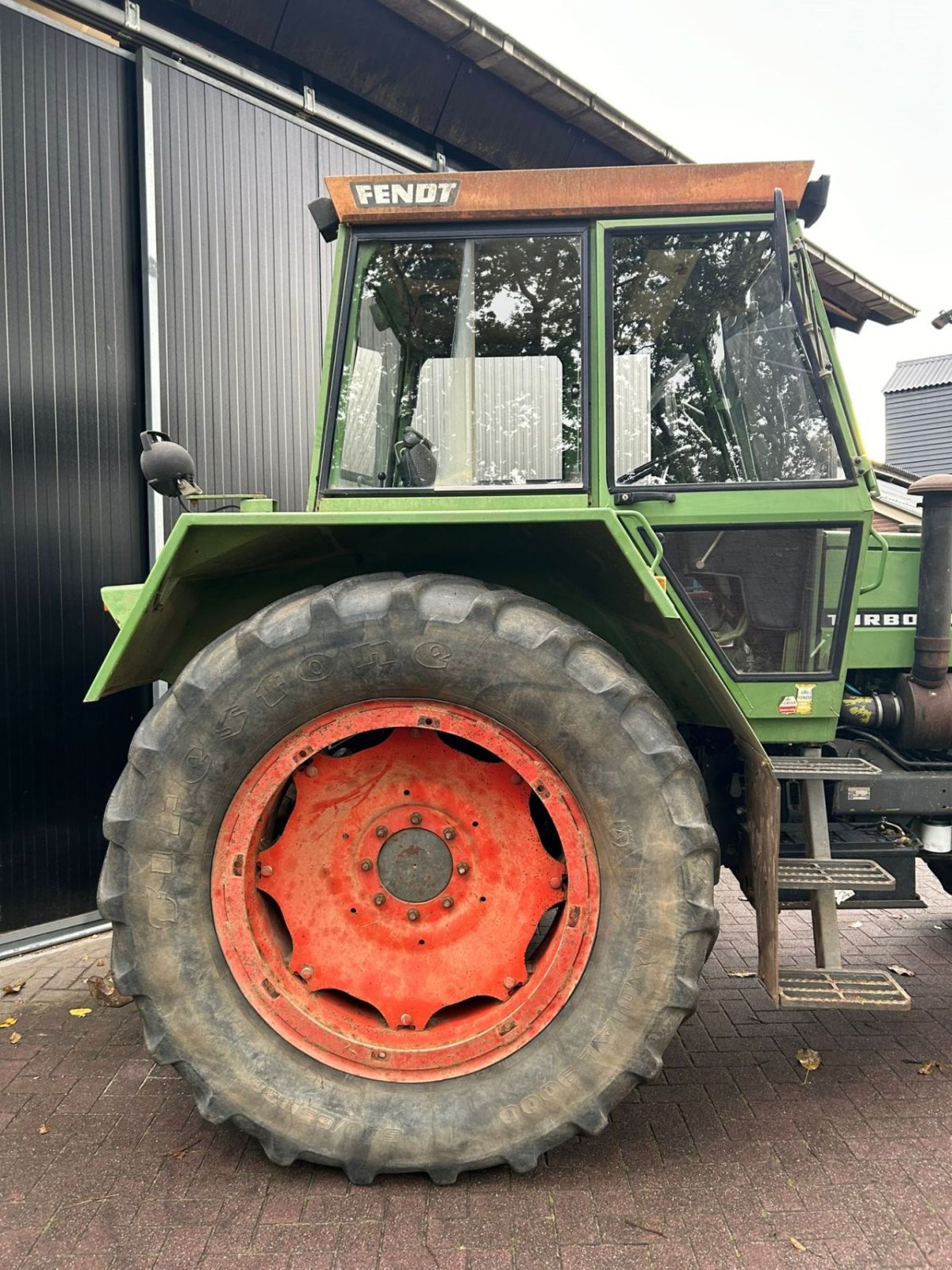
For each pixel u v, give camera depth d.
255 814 2.07
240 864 2.06
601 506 2.41
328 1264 1.78
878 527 3.28
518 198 2.36
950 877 3.59
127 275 4.03
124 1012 3.06
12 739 3.69
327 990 2.18
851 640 2.55
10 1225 1.91
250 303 4.51
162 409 4.13
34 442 3.71
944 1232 1.86
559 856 2.49
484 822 2.16
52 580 3.79
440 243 2.42
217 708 2.01
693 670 2.25
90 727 3.94
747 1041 2.75
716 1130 2.25
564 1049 1.99
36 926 3.78
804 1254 1.79
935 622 2.75
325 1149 1.98
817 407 2.46
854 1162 2.11
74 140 3.81
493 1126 1.97
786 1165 2.09
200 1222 1.90
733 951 3.48
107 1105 2.40
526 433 2.45
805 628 2.54
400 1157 1.98
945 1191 2.00
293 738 2.08
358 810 2.17
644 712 2.00
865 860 2.47
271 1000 2.07
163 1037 2.01
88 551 3.91
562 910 2.16
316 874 2.17
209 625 2.38
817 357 2.43
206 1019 2.01
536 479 2.45
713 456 2.53
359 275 2.43
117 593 2.67
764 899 2.18
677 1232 1.86
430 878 2.15
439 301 2.45
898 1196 1.98
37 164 3.68
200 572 2.14
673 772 1.98
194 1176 2.07
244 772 2.06
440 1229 1.87
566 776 2.04
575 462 2.44
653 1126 2.26
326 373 2.41
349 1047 2.05
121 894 2.01
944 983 3.18
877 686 2.97
